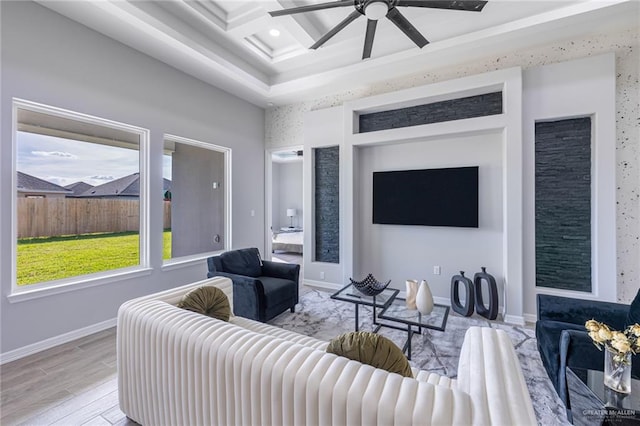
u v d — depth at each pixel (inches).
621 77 118.4
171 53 135.3
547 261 127.4
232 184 187.6
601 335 57.2
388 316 100.2
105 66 120.5
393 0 82.0
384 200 161.8
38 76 101.1
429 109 153.6
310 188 188.1
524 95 127.1
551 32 119.6
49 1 99.8
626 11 106.9
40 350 101.0
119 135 130.2
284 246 296.7
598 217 115.6
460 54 136.6
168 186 154.3
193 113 159.8
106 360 95.3
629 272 117.3
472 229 143.6
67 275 113.3
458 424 30.8
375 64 147.9
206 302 74.5
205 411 49.4
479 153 141.8
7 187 94.8
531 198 126.9
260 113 210.8
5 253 94.4
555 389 72.7
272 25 127.5
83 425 66.8
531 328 118.6
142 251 138.4
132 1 107.3
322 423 37.1
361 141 162.1
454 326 121.2
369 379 37.7
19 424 67.1
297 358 42.4
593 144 118.8
